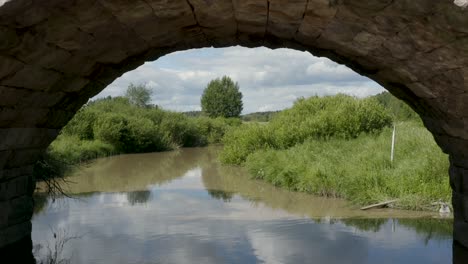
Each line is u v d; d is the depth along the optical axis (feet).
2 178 21.71
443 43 13.03
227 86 226.17
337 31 16.10
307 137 63.57
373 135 60.70
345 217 31.50
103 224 29.66
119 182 53.47
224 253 22.68
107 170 68.49
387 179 38.04
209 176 58.95
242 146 72.38
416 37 13.51
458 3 10.59
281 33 18.47
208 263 21.08
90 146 90.68
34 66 15.89
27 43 14.05
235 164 72.18
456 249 22.39
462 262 21.08
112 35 16.38
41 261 21.53
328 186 40.91
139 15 15.12
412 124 68.39
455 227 22.81
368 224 29.19
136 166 75.46
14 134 20.16
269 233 26.86
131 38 17.42
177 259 21.72
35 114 20.29
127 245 24.29
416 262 21.26
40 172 40.88
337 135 62.75
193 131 142.51
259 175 53.67
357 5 12.91
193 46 21.09
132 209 35.22
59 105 21.39
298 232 27.04
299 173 45.47
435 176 36.68
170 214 33.09
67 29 14.42
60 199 40.40
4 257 22.13
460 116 17.44
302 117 71.46
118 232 27.32
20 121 19.77
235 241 24.98
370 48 16.55
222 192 44.37
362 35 15.46
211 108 223.71
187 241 25.04
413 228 27.91
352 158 47.01
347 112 64.95
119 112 127.44
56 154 61.16
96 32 15.52
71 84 19.79
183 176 59.67
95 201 39.24
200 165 76.33
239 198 40.52
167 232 27.25
